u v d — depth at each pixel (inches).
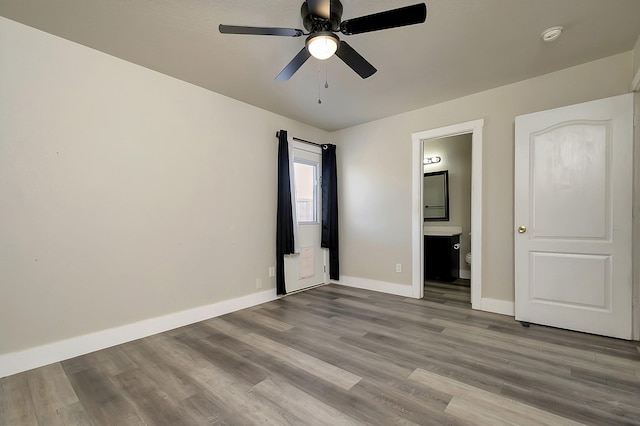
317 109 145.3
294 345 92.5
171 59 99.0
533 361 80.4
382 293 156.2
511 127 118.5
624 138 93.3
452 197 195.3
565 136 103.0
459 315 119.3
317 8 63.3
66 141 87.3
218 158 125.6
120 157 97.9
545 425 55.6
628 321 93.0
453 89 123.0
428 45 91.4
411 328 105.7
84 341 89.0
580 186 100.2
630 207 92.5
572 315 101.4
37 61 82.6
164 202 108.4
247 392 67.6
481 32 85.0
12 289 78.0
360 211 169.0
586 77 103.0
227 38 87.4
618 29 84.1
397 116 153.3
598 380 70.6
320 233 176.9
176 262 111.3
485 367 77.4
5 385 71.7
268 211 145.7
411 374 74.4
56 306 84.7
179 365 80.5
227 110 129.0
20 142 79.8
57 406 63.4
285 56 97.4
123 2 71.9
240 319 117.6
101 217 93.6
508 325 107.8
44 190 83.4
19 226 79.4
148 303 103.4
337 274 175.3
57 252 85.2
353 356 84.5
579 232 100.3
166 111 109.5
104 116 94.7
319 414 59.7
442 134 136.9
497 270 121.9
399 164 152.6
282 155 147.2
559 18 79.0
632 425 55.5
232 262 129.7
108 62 95.7
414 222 146.7
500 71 108.3
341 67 104.0
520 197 111.7
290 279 155.6
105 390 69.2
